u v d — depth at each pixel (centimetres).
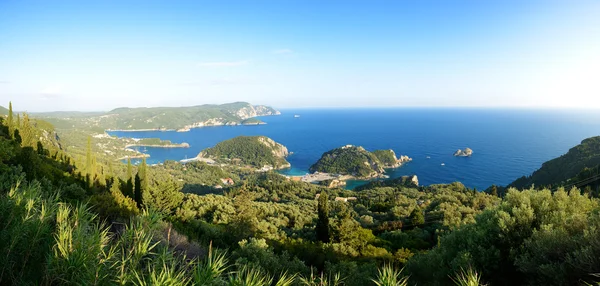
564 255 809
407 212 5422
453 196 6431
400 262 2302
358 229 3095
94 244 422
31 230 451
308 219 4894
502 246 1035
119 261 410
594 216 863
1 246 438
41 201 535
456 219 3822
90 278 373
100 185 4628
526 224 1023
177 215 2950
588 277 702
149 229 477
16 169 2125
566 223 940
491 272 968
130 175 4866
